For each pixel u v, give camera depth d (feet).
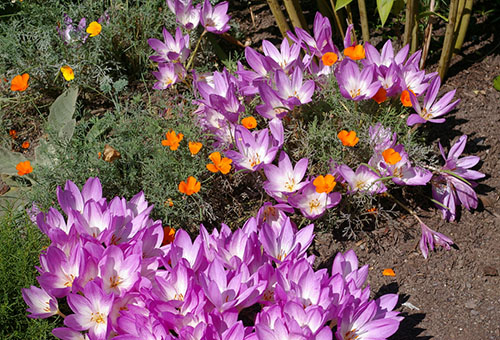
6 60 10.85
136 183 8.55
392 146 8.02
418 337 7.18
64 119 9.85
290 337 5.95
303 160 7.82
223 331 6.44
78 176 8.43
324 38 9.11
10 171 9.27
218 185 8.63
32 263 7.35
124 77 10.67
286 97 8.46
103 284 6.63
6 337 6.79
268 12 12.12
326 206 7.90
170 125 8.91
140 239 7.00
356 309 6.45
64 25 10.62
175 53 9.36
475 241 8.30
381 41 10.96
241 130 8.02
